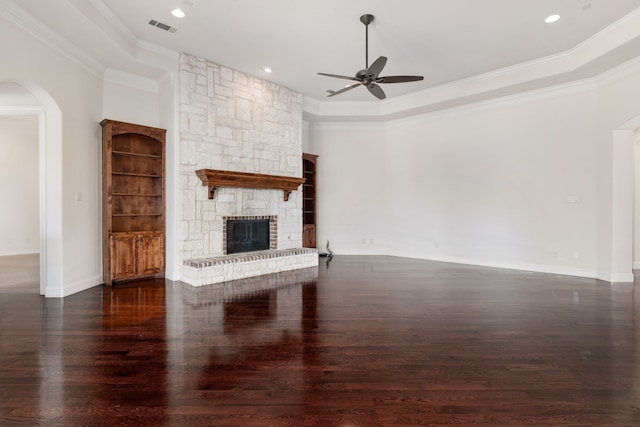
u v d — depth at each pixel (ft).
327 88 21.81
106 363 7.99
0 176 25.88
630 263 17.13
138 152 17.24
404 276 18.37
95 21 12.62
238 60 17.69
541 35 15.24
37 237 27.68
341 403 6.40
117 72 16.61
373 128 26.84
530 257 20.20
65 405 6.31
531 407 6.29
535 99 19.81
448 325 10.69
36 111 14.75
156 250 17.29
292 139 21.98
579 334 9.94
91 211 15.69
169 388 6.90
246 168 19.40
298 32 14.88
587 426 5.74
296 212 22.33
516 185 20.65
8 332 9.96
